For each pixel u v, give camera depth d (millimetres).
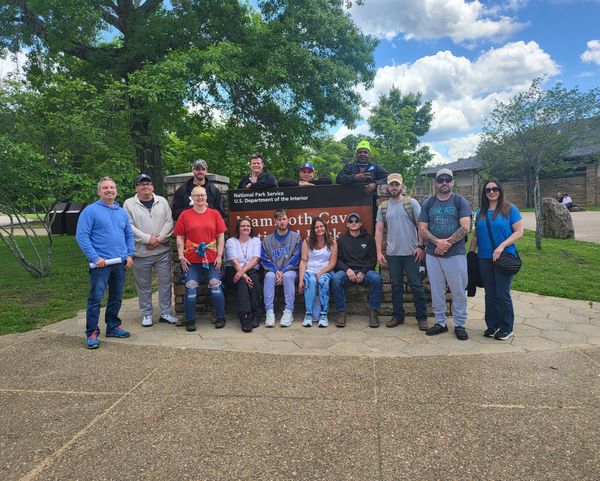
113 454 2387
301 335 4559
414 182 42375
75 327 4988
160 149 13297
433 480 2113
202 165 5016
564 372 3400
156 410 2885
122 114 10062
